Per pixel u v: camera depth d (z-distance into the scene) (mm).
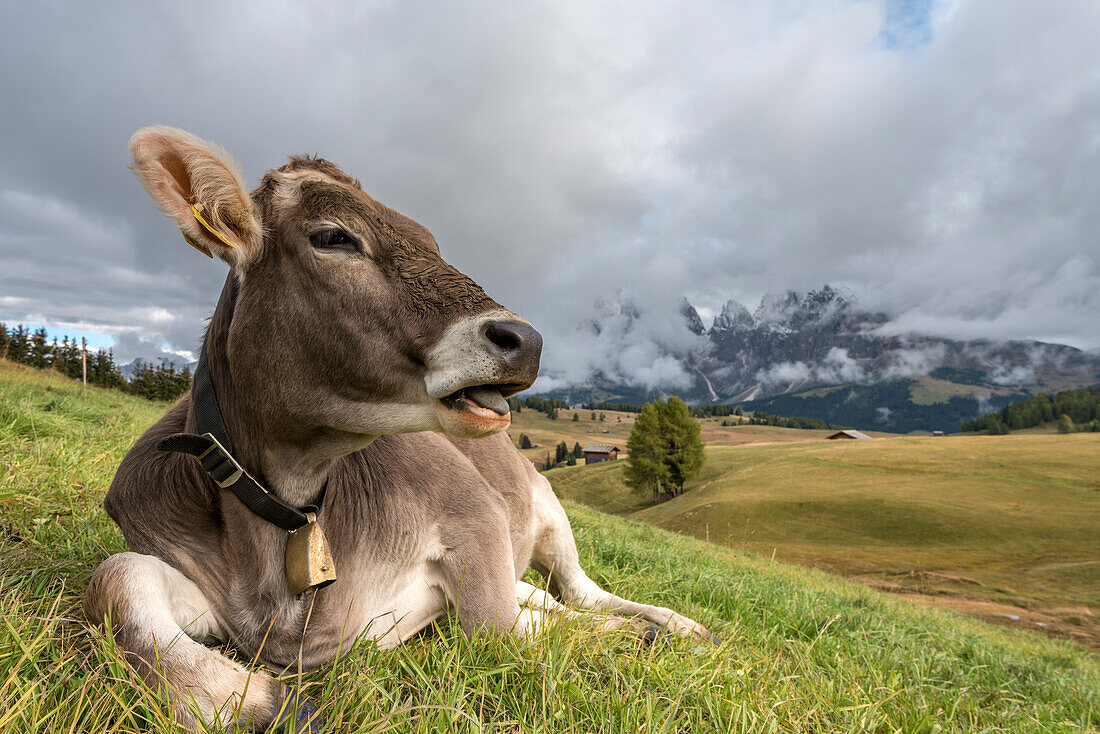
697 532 52500
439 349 2014
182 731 1684
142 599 1975
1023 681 6398
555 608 3090
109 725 1749
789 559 42062
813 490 62594
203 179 2014
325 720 1892
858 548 46375
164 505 2346
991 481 63406
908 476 67125
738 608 5727
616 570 5805
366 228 2162
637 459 77438
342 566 2424
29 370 17375
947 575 36875
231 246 2066
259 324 2191
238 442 2305
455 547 2736
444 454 2928
